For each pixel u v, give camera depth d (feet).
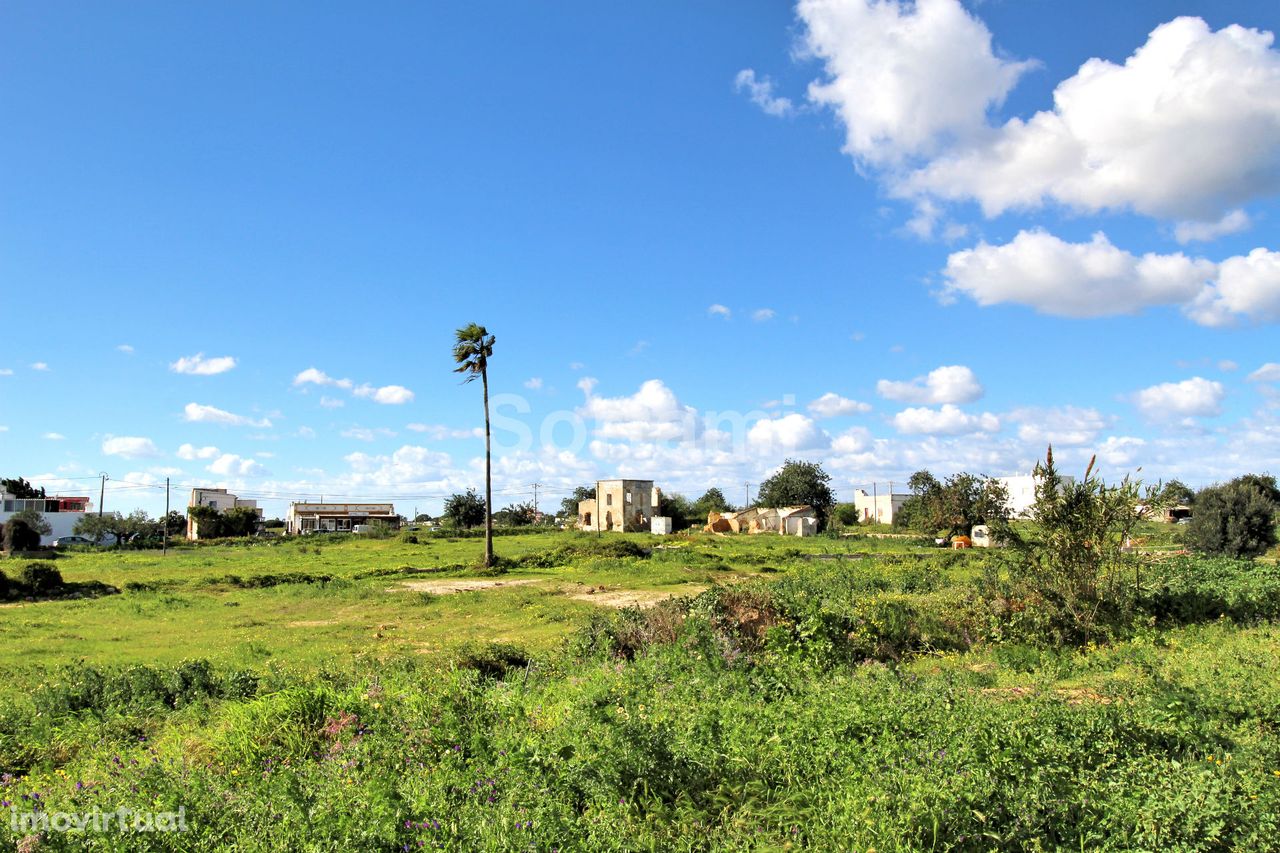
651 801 22.04
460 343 158.10
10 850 19.34
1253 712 28.58
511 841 18.85
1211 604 58.90
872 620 52.44
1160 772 21.48
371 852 18.67
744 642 49.06
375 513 395.96
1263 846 18.19
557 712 31.94
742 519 295.28
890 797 19.89
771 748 24.86
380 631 72.90
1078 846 19.04
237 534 312.71
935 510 192.95
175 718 37.35
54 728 35.37
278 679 43.80
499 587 109.70
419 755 26.12
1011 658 47.39
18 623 80.74
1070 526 55.21
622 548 153.89
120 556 193.57
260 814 21.26
